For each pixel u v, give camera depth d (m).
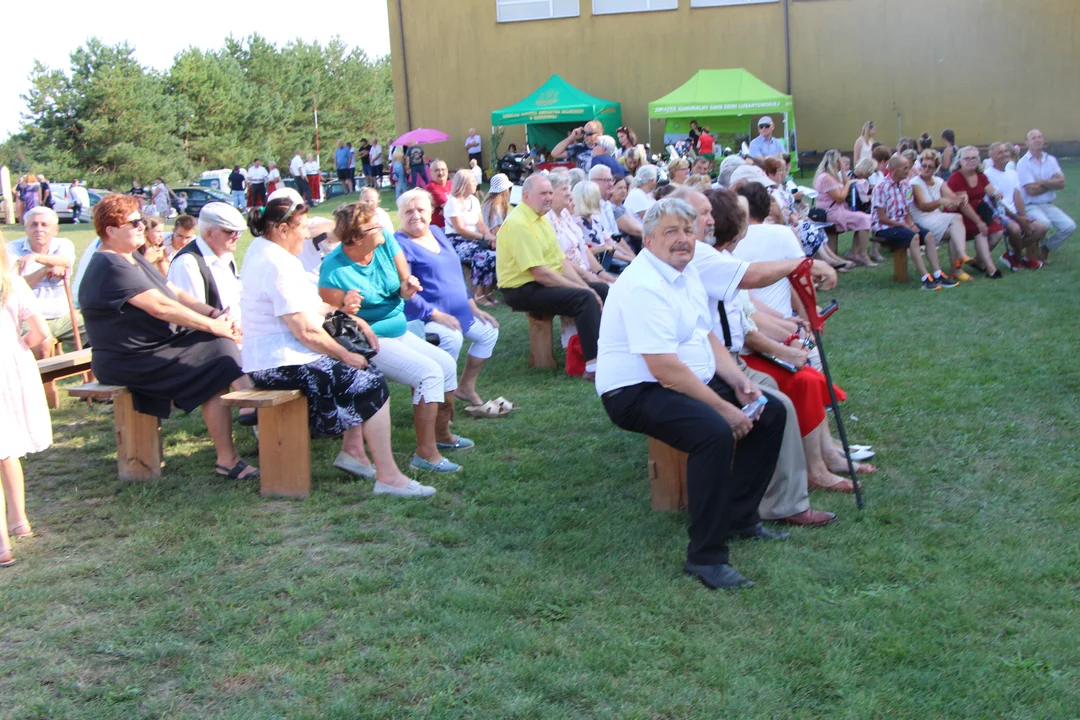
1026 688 2.90
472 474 4.82
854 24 25.20
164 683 3.02
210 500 4.55
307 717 2.80
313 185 26.97
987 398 5.69
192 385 4.77
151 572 3.79
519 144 27.33
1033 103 24.56
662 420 3.64
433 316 5.63
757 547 3.86
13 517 4.16
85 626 3.35
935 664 3.03
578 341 6.77
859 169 10.68
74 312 6.89
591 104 24.27
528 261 6.57
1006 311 7.95
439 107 27.66
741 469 3.90
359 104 70.38
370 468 4.84
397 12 27.36
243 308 4.55
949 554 3.76
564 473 4.81
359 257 4.89
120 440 4.86
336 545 4.02
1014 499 4.30
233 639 3.24
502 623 3.31
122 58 49.31
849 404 5.68
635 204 8.76
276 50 66.06
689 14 26.03
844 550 3.83
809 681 2.96
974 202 9.58
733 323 4.14
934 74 25.00
